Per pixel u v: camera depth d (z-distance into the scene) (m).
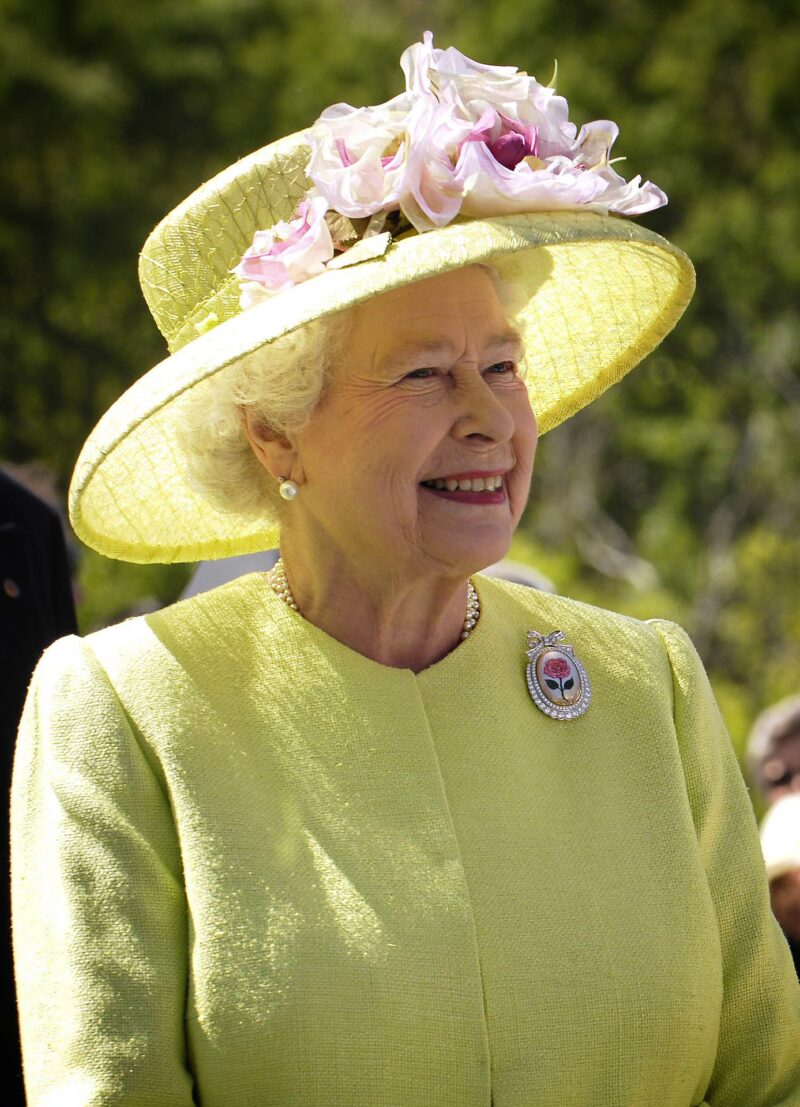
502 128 9.23
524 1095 8.79
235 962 8.73
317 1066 8.58
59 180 69.12
